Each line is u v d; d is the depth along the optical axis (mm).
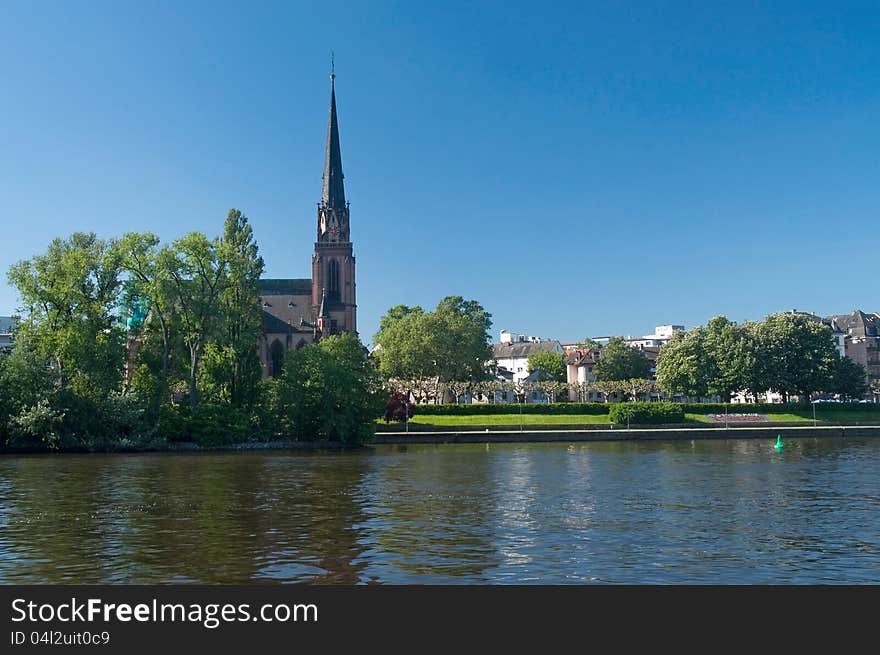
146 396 100812
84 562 30219
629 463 78625
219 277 102688
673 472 68312
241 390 103750
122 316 98938
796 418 148250
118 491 53062
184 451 96875
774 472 68188
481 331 183500
